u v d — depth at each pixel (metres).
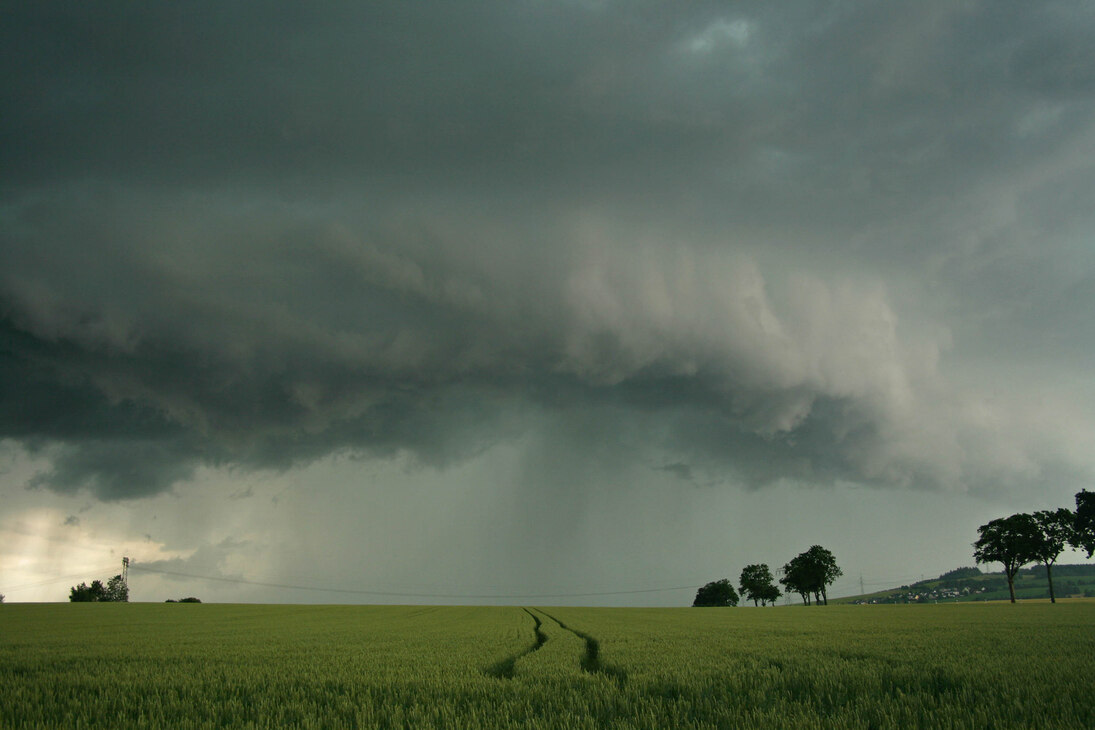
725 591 157.75
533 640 27.61
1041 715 8.91
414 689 12.29
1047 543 91.19
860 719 8.77
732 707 9.95
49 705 10.91
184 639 29.92
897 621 41.97
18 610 74.50
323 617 59.94
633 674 14.21
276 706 10.73
